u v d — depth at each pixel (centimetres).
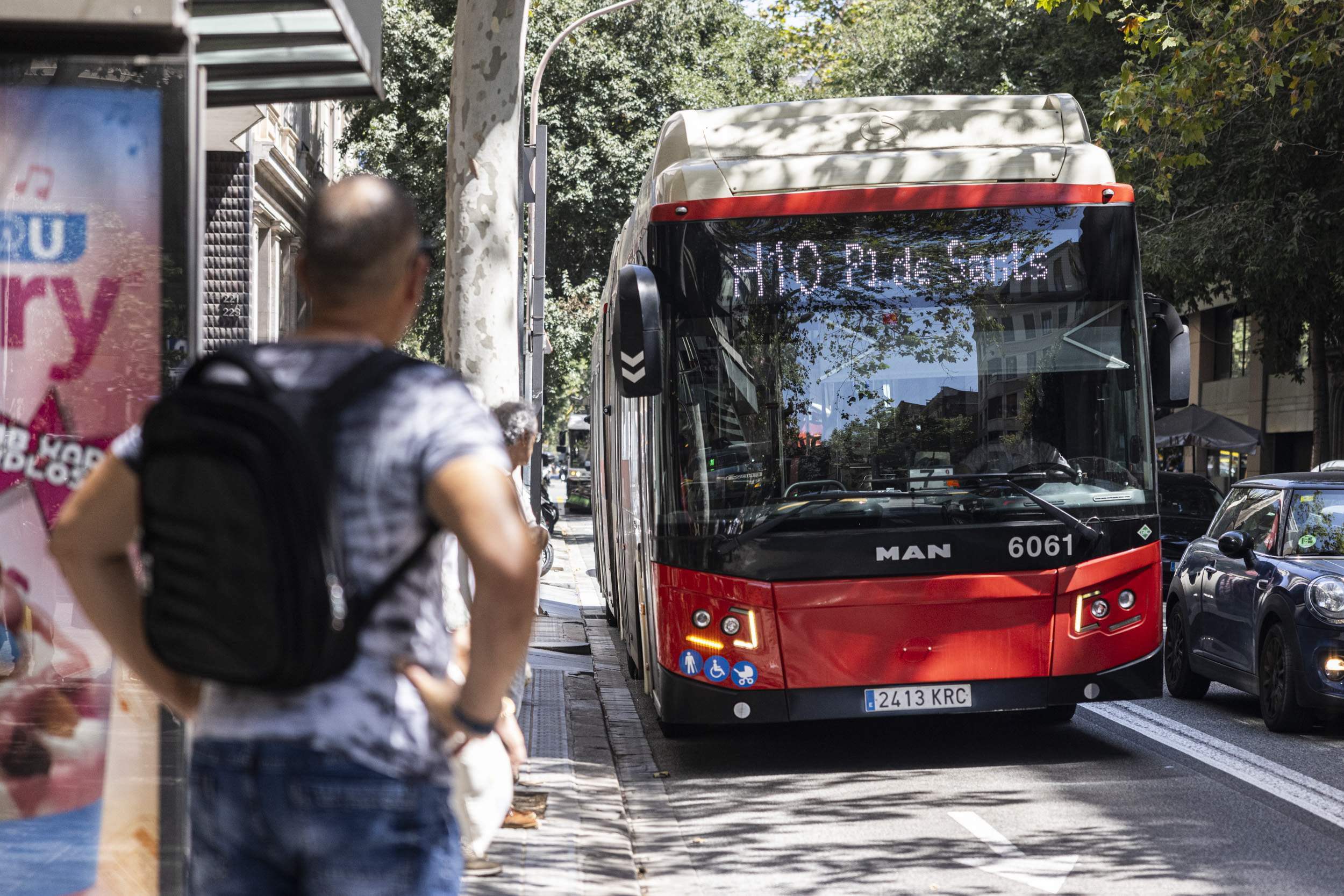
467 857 579
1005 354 935
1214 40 1692
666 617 927
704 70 3531
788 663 909
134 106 405
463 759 564
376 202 273
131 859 403
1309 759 952
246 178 1666
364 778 251
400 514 255
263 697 253
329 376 259
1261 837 738
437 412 258
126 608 272
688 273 932
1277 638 1048
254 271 1942
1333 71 2241
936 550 912
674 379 926
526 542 254
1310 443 4128
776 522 911
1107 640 922
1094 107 2647
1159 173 1833
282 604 241
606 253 3459
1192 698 1268
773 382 927
